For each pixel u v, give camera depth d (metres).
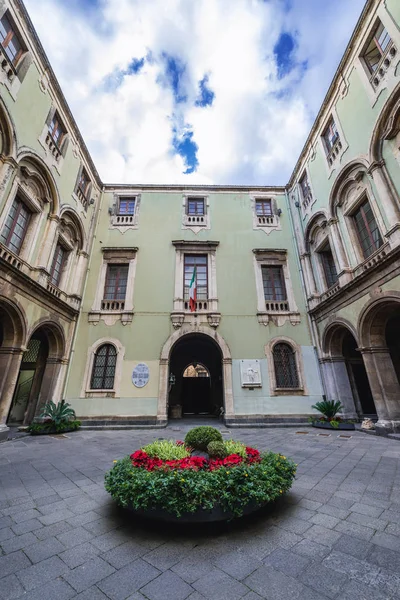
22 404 11.69
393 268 8.16
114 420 10.55
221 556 2.65
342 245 10.92
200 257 13.91
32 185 9.59
